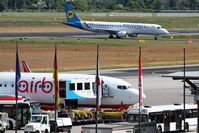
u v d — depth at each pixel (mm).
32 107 185250
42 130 164500
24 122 176250
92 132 145625
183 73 155000
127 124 151375
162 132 171125
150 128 154750
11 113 176000
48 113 180250
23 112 176250
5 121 171500
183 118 167750
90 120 187500
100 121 187000
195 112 178875
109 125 148875
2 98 180375
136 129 150375
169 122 172625
